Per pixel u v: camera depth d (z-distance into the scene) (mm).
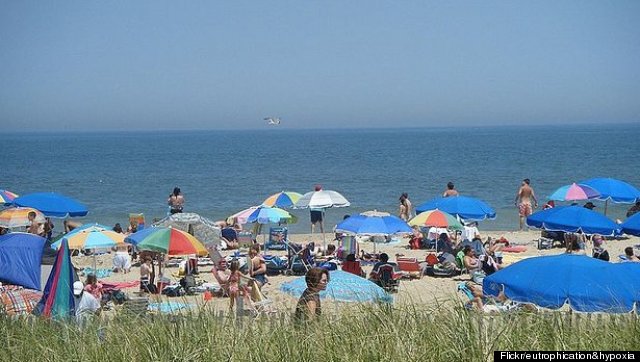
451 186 36594
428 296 21953
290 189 76562
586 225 26688
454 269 27422
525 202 41406
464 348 9070
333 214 54219
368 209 57156
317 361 9148
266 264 28234
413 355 9016
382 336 9430
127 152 185250
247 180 88312
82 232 25766
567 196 35344
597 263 13555
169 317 10742
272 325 10148
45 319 11492
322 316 10531
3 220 30594
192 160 139625
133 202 65062
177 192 36594
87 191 75500
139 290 24859
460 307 10234
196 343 9633
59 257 15344
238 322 10367
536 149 172000
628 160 119375
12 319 11719
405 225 27797
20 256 16578
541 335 9641
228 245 33625
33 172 105438
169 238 22969
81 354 9734
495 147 191500
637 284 12820
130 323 10703
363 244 35656
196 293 23531
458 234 36250
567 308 16562
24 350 10242
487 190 71062
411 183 80875
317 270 11367
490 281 13930
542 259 13953
